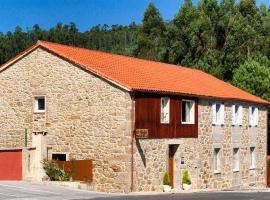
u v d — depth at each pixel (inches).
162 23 3201.3
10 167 1213.1
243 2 2706.7
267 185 1867.6
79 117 1295.5
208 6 2770.7
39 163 1259.8
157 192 1264.8
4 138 1405.0
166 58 2790.4
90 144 1277.1
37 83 1362.0
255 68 2310.5
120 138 1237.7
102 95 1264.8
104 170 1254.9
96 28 7076.8
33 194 991.6
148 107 1279.5
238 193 1232.2
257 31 2691.9
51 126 1334.9
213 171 1524.4
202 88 1533.0
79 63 1293.1
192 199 1008.2
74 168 1248.2
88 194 1071.6
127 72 1362.0
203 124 1477.6
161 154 1318.9
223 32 2743.6
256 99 1772.9
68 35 6638.8
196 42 2667.3
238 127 1664.6
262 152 1827.0
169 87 1359.5
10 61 1396.4
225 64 2623.0
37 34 6259.8
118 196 1056.8
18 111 1387.8
